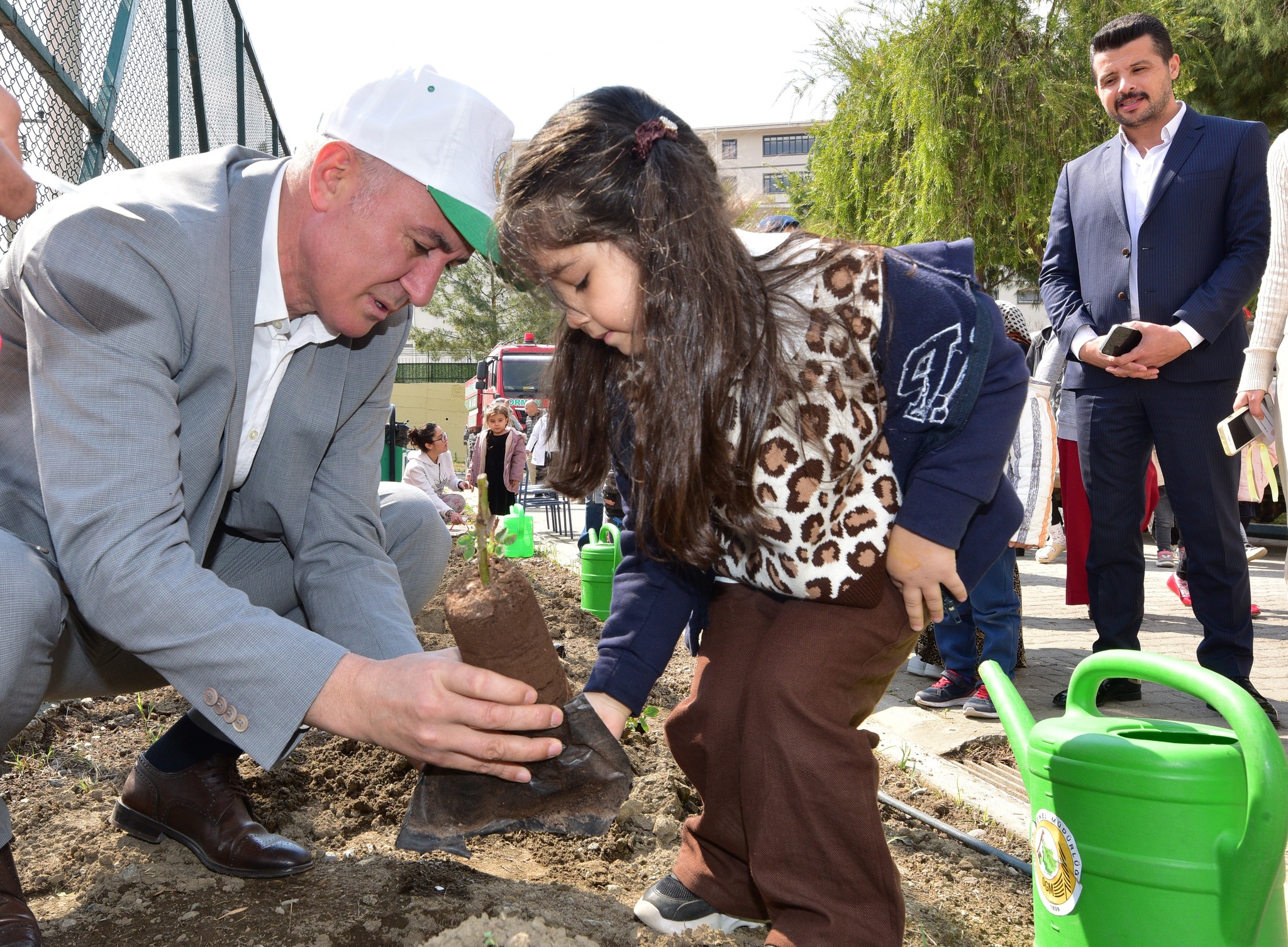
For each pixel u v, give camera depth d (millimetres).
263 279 1951
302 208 1886
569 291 1683
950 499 1754
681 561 1834
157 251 1770
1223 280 3717
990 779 3193
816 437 1717
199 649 1638
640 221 1609
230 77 6172
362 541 2303
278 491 2211
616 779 1747
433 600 5535
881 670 1849
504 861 2240
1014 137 11758
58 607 1752
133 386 1709
